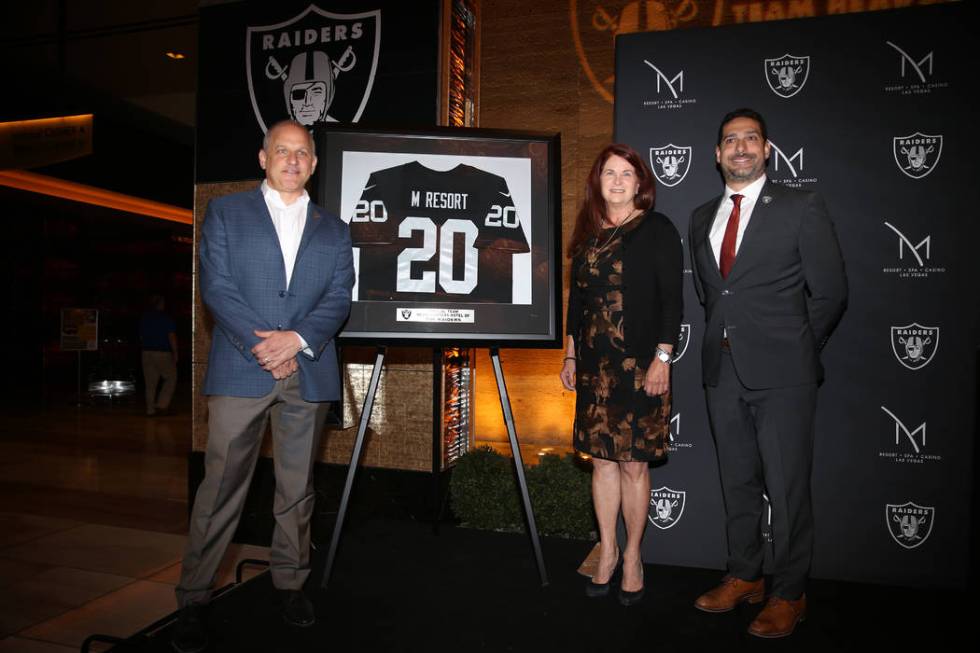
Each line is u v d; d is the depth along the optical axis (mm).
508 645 2082
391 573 2688
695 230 2492
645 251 2346
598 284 2383
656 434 2324
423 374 3504
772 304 2248
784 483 2217
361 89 3514
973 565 2389
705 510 2730
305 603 2240
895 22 2545
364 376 3592
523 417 3891
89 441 6555
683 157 2768
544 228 2684
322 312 2227
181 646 2031
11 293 11453
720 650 2059
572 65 3811
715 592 2359
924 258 2516
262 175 3678
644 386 2316
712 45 2734
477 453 3598
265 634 2154
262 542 3607
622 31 3721
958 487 2477
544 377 3857
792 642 2113
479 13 3916
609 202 2430
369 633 2162
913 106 2527
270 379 2133
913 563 2525
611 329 2348
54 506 4211
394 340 2592
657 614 2309
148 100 7074
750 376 2240
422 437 3504
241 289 2168
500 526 3367
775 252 2240
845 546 2592
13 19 5328
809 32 2629
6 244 11258
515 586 2557
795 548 2207
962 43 2484
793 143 2643
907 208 2531
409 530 3270
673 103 2777
